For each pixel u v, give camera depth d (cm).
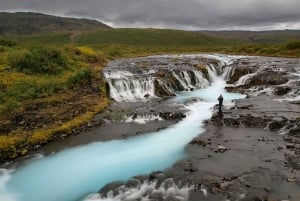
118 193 1573
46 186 1725
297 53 7344
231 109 2938
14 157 2072
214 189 1535
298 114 2681
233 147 2061
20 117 2536
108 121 2766
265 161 1833
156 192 1552
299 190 1502
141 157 2023
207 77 4909
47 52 4041
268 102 3186
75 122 2619
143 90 3847
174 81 4206
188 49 11625
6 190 1695
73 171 1878
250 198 1441
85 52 5644
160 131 2491
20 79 3275
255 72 4653
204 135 2309
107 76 4100
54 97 3056
